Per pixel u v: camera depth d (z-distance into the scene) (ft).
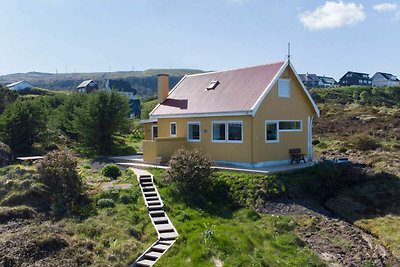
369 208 57.41
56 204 50.31
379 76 469.57
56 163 53.98
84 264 36.04
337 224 52.80
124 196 54.19
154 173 68.69
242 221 50.26
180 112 85.92
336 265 40.86
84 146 107.04
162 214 49.65
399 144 113.09
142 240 42.27
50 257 36.45
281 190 61.26
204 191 59.31
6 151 78.02
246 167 72.90
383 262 42.11
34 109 96.84
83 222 46.14
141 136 143.54
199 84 93.35
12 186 53.42
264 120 75.05
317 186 65.46
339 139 129.39
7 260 35.22
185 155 60.29
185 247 39.83
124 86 371.56
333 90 284.82
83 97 117.80
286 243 44.11
